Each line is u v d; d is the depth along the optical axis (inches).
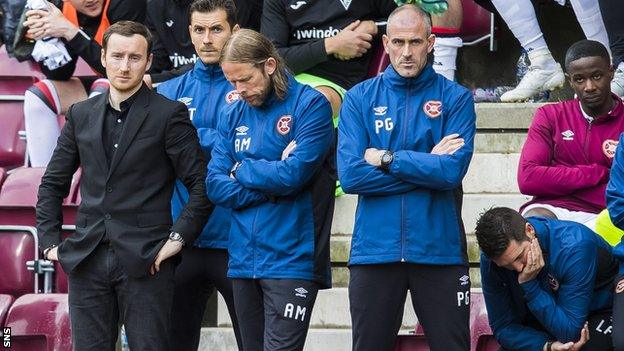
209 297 1001.5
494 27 1261.1
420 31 863.1
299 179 864.3
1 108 1246.3
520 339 868.0
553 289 860.6
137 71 876.0
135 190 874.1
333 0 1101.7
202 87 962.7
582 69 951.6
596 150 962.7
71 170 900.6
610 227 925.8
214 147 908.0
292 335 866.1
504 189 1098.7
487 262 864.3
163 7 1117.7
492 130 1122.7
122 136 874.8
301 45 1087.6
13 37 1267.2
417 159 841.5
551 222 864.9
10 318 990.4
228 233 924.6
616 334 824.9
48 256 885.2
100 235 871.1
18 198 1094.4
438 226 851.4
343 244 1060.5
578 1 1161.4
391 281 857.5
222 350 1040.8
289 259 871.1
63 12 1205.1
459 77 1304.1
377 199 856.9
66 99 1205.1
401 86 870.4
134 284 869.8
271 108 885.8
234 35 877.8
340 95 1077.1
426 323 861.2
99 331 877.8
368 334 864.3
